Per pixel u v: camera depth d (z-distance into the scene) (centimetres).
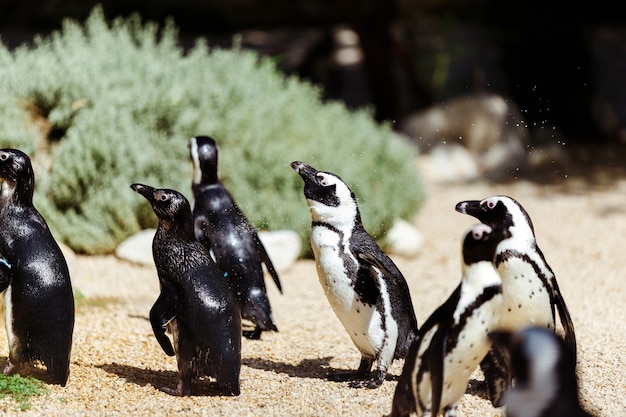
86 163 1179
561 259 1255
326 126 1387
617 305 996
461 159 1856
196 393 662
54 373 650
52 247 654
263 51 2255
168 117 1264
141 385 678
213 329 632
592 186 1741
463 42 2523
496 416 638
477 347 543
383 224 1263
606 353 802
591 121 2092
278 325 912
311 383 702
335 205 670
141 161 1199
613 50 2584
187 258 635
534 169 1869
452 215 1541
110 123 1205
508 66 2066
